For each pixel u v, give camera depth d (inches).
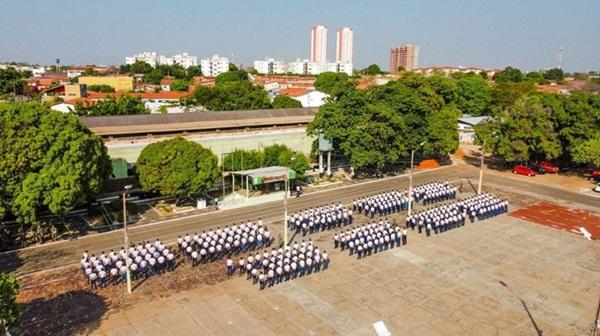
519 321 1140.5
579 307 1211.9
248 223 1647.4
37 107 1599.4
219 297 1224.8
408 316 1150.3
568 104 2600.9
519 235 1718.8
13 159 1449.3
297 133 2709.2
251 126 2773.1
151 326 1087.6
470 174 2714.1
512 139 2659.9
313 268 1384.1
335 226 1770.4
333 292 1263.5
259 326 1094.4
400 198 1991.9
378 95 2610.7
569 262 1487.5
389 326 1105.4
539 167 2792.8
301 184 2373.3
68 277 1331.2
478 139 2807.6
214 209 1958.7
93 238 1625.2
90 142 1647.4
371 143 2377.0
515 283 1336.1
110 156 2070.6
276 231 1711.4
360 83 6668.3
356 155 2379.4
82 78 6146.7
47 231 1675.7
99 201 1952.5
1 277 892.6
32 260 1441.9
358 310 1173.1
